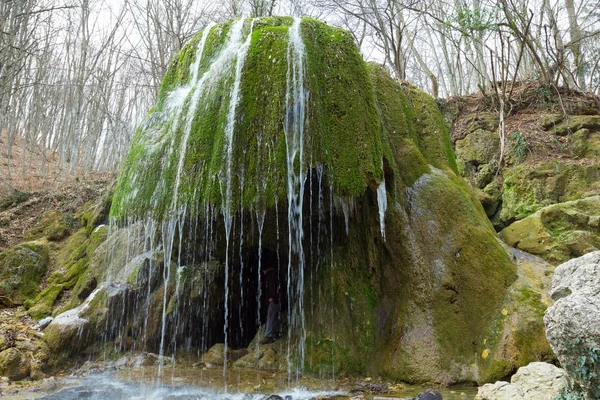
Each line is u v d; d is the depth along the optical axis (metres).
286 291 6.83
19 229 12.16
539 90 11.41
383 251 6.21
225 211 5.05
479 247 5.84
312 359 5.68
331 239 5.67
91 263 8.91
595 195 7.89
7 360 5.95
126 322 7.42
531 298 5.24
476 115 11.71
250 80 5.43
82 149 28.16
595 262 3.32
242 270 7.25
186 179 5.40
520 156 9.74
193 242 5.89
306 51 5.52
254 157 5.11
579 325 2.86
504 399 3.88
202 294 7.62
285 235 5.84
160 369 6.26
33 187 17.28
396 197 6.29
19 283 9.34
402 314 5.73
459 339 5.33
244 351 6.82
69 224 11.64
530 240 7.25
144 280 7.78
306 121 5.14
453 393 4.65
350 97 5.57
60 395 4.96
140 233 8.49
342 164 5.22
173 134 5.91
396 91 7.57
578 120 10.09
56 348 6.58
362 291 6.14
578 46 13.48
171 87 6.88
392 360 5.39
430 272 5.86
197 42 6.88
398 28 15.21
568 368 3.03
